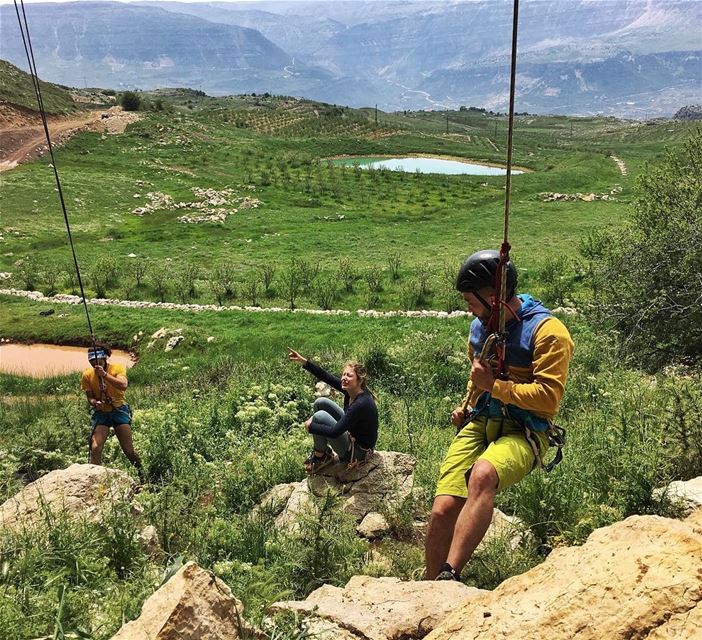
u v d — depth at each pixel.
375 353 16.20
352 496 6.88
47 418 14.55
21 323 29.12
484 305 3.74
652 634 2.19
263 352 22.89
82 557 4.61
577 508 5.28
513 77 2.80
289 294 32.94
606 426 7.60
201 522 6.11
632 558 2.45
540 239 46.75
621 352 15.86
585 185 75.75
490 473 3.48
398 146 117.44
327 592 3.59
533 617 2.39
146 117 103.00
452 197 70.25
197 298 33.34
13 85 93.50
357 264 38.41
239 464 8.38
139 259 40.22
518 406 3.56
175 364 23.39
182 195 64.19
